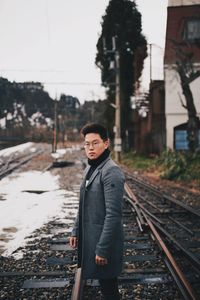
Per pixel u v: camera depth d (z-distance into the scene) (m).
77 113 89.19
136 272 4.61
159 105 26.23
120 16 33.66
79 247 2.99
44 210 9.04
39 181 15.16
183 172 16.27
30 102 54.81
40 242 6.23
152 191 12.47
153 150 27.80
